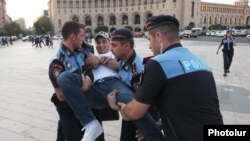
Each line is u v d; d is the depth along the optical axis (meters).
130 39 3.03
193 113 1.92
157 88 1.99
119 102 2.61
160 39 2.13
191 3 97.19
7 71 13.77
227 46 10.54
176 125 1.96
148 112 2.62
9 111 6.58
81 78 2.80
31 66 15.63
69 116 3.18
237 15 133.88
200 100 1.93
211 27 100.81
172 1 93.88
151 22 2.15
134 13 105.69
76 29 2.94
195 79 1.96
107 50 3.36
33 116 6.16
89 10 111.31
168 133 2.05
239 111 6.17
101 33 3.33
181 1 95.31
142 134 2.69
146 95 2.01
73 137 3.21
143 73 2.10
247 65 13.91
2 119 6.00
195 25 100.31
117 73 3.03
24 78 11.34
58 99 3.17
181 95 1.93
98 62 2.93
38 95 8.12
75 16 111.44
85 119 2.68
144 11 102.38
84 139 2.62
